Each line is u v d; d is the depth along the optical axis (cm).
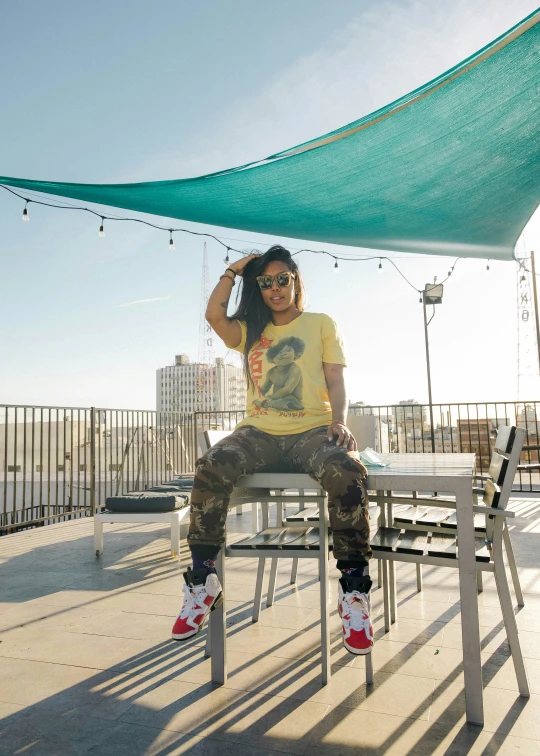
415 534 222
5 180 386
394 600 256
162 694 184
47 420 640
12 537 505
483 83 280
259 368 211
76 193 413
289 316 221
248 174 374
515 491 766
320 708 172
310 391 203
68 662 214
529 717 163
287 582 332
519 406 836
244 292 224
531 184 397
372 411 899
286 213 458
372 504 492
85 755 147
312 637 236
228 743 152
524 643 223
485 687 184
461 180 388
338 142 331
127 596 307
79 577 352
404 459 269
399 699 177
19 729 162
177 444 913
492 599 284
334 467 171
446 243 534
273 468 203
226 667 199
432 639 231
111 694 185
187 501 439
